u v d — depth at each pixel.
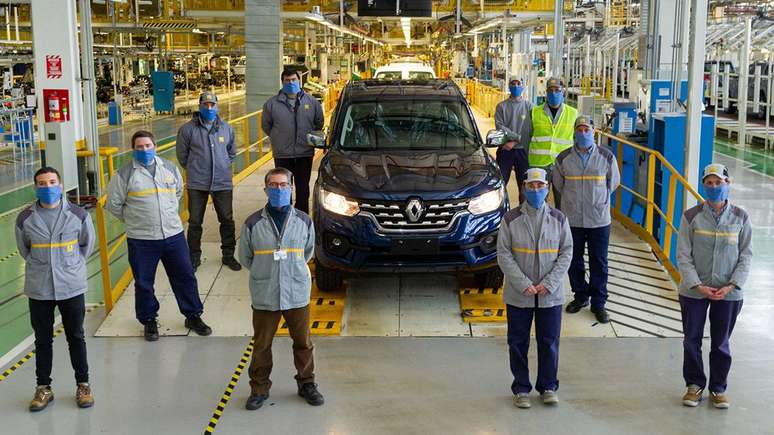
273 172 5.02
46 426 4.95
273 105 8.71
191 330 6.64
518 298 5.11
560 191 6.79
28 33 28.22
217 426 4.93
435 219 6.62
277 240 5.01
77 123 11.98
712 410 5.17
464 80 34.47
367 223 6.62
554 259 5.09
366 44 40.16
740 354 6.15
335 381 5.63
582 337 6.48
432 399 5.34
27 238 5.07
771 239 10.02
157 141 21.34
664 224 8.55
